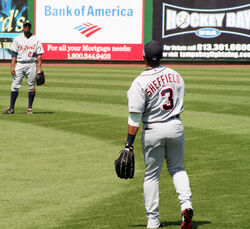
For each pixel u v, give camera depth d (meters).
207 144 33.50
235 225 18.78
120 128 39.50
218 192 23.00
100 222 19.12
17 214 20.09
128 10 116.25
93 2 117.12
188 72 94.38
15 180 24.98
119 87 70.19
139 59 117.19
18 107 51.72
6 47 120.06
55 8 117.94
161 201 21.83
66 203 21.52
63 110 49.34
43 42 119.06
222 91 65.25
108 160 29.25
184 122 42.38
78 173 26.38
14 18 119.19
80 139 35.22
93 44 118.19
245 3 111.94
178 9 114.19
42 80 46.09
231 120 43.47
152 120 17.83
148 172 18.36
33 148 32.28
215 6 112.81
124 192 23.14
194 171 26.72
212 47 114.00
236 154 30.61
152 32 115.94
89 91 65.56
